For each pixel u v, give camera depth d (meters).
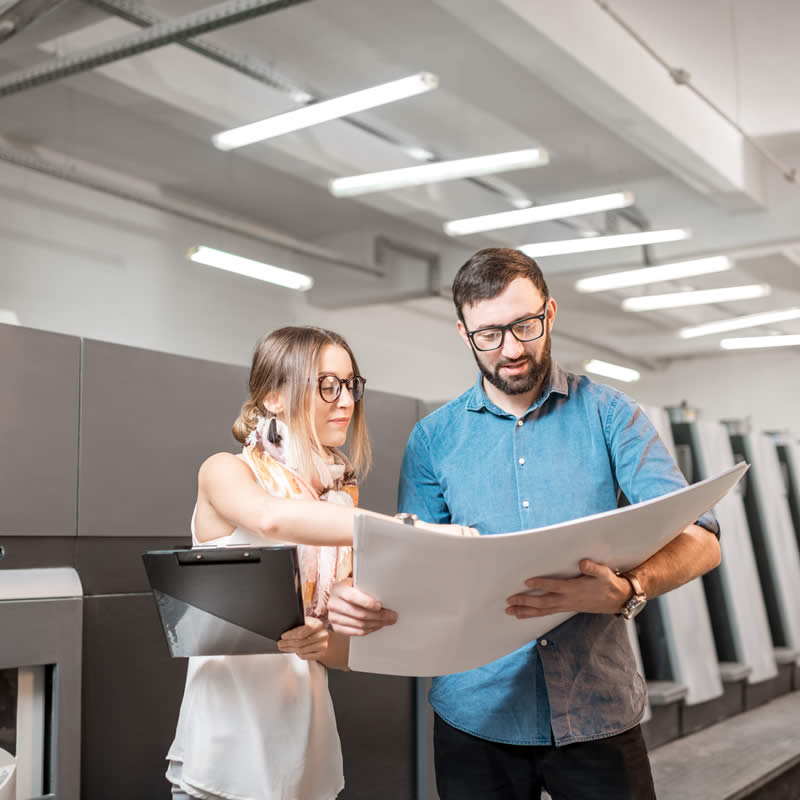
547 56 5.08
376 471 3.32
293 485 1.63
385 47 5.98
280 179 8.38
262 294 9.59
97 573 2.52
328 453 1.74
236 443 2.92
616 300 11.55
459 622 1.45
